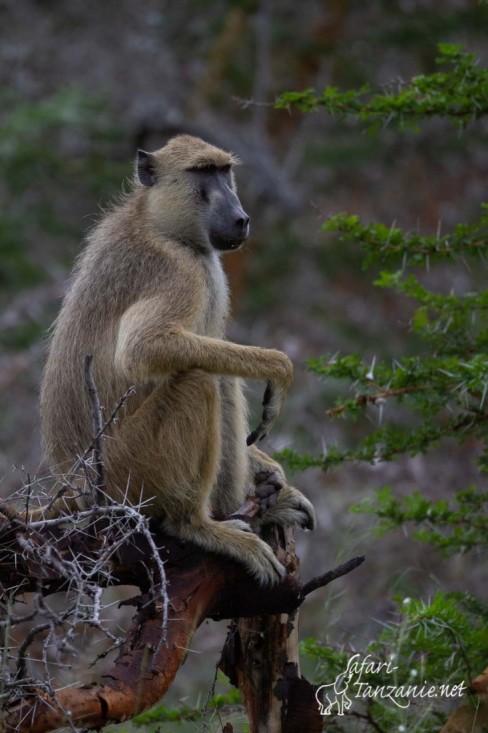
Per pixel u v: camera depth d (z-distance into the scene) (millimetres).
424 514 10953
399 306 25312
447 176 28141
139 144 23859
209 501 10109
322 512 17984
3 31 27359
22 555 7312
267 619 8820
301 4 27578
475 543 10891
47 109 23219
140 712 7168
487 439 10898
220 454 9914
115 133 24938
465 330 11359
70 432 9984
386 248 11141
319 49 26484
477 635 9422
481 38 27516
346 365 10578
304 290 25219
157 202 10945
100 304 10234
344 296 25484
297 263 25578
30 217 23922
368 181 27750
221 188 11109
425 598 13281
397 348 24375
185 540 9117
